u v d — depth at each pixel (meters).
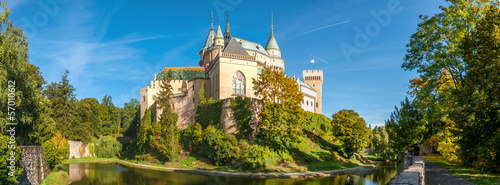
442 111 30.81
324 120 80.94
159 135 70.75
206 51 98.75
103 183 45.91
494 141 21.59
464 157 30.88
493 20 22.48
